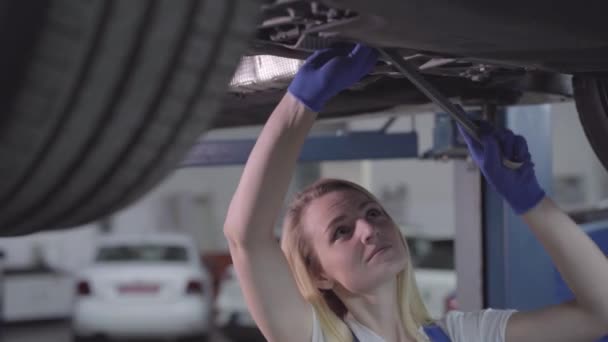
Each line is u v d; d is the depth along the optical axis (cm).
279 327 185
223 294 938
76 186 98
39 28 84
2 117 86
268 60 184
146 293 974
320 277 197
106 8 87
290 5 126
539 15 125
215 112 103
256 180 168
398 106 245
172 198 1497
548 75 221
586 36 134
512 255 314
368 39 138
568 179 1398
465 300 324
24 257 1244
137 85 94
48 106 88
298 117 158
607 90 188
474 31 130
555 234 185
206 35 97
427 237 855
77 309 977
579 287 189
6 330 1161
